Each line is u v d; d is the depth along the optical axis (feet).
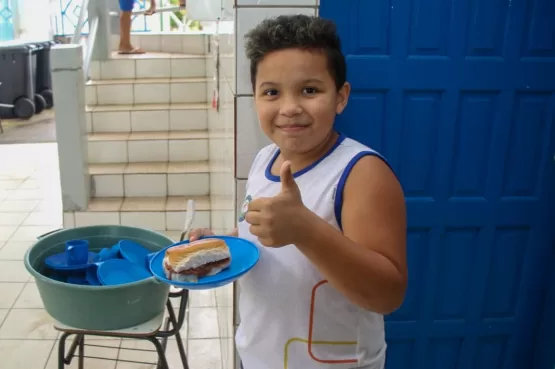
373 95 5.12
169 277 3.20
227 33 5.55
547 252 5.74
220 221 7.69
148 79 13.98
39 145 18.58
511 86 5.22
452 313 5.85
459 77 5.13
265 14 4.50
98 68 13.91
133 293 4.38
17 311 8.56
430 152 5.33
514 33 5.09
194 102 13.70
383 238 2.70
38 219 12.53
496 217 5.58
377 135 5.22
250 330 3.34
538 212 5.61
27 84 21.24
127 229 5.48
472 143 5.36
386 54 5.02
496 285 5.82
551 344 5.80
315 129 2.90
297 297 3.09
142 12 16.49
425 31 4.99
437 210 5.49
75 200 11.16
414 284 5.72
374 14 4.90
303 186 3.01
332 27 2.95
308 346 3.16
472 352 6.02
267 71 2.90
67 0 26.02
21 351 7.54
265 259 3.19
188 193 12.12
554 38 5.14
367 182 2.81
